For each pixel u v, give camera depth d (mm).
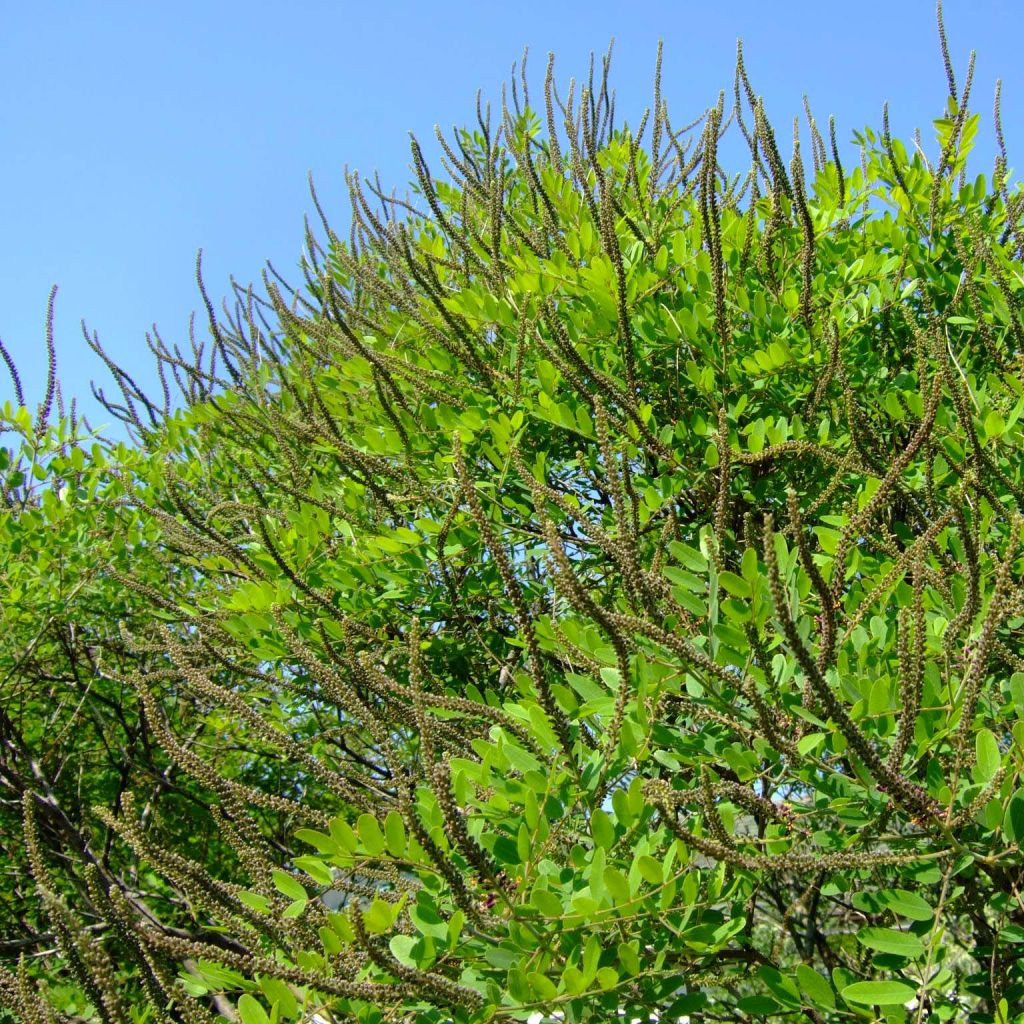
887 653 3346
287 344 7195
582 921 2641
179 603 6113
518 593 2762
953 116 5445
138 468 7410
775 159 4719
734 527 4750
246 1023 2645
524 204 6871
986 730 2777
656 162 5859
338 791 3303
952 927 3744
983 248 4137
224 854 7965
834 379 4586
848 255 5418
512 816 3148
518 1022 2746
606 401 5008
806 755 2902
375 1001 2525
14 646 7121
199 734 7945
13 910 7207
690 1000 2795
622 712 2836
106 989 2248
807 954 4227
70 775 8039
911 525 4469
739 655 2965
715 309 4621
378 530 5270
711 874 3133
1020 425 4152
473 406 5152
